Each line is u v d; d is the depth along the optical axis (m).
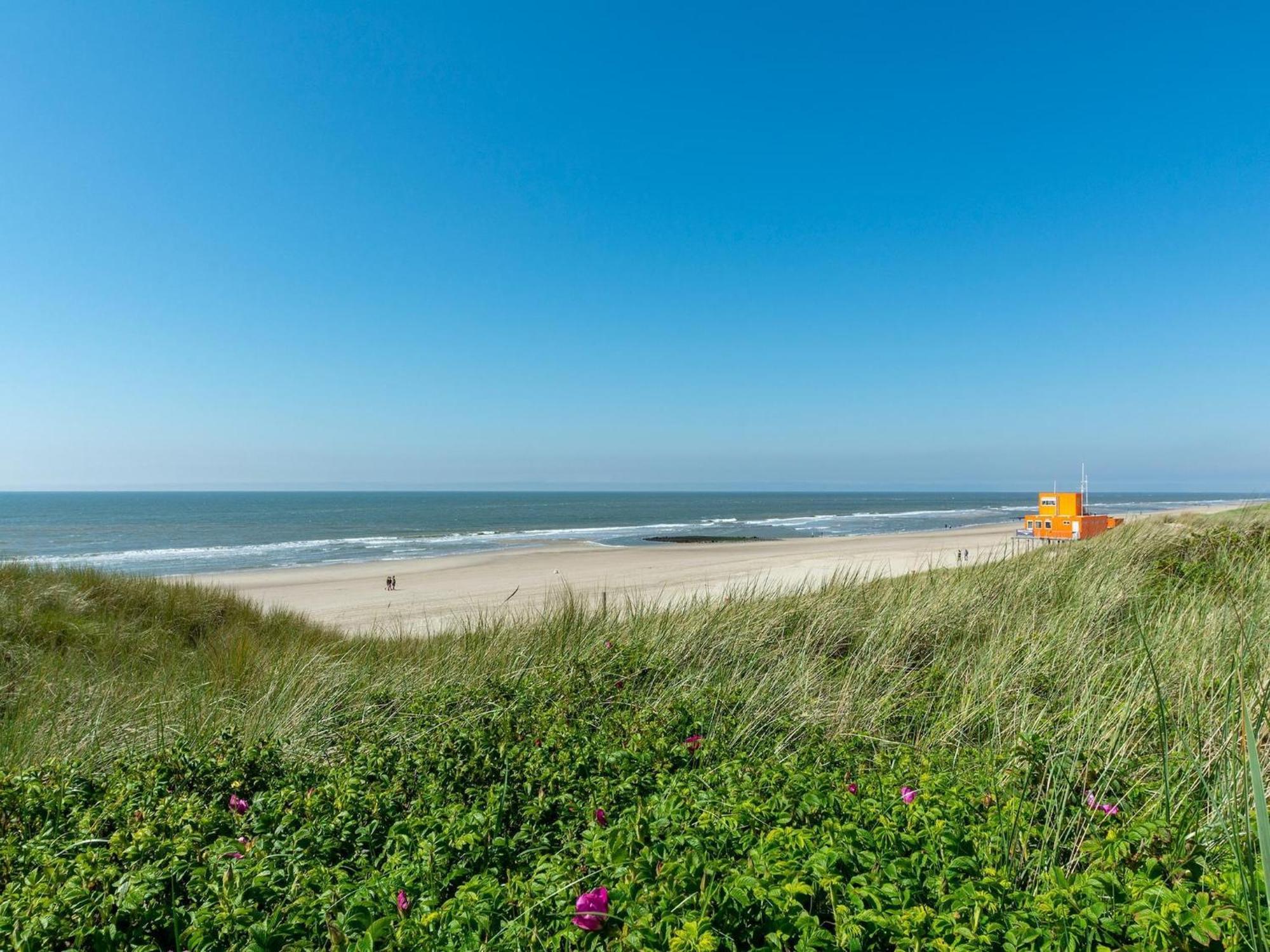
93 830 2.88
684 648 6.10
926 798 2.65
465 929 1.98
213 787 3.51
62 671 7.46
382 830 2.90
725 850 2.31
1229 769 2.54
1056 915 1.83
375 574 31.83
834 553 34.31
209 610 12.25
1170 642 4.52
